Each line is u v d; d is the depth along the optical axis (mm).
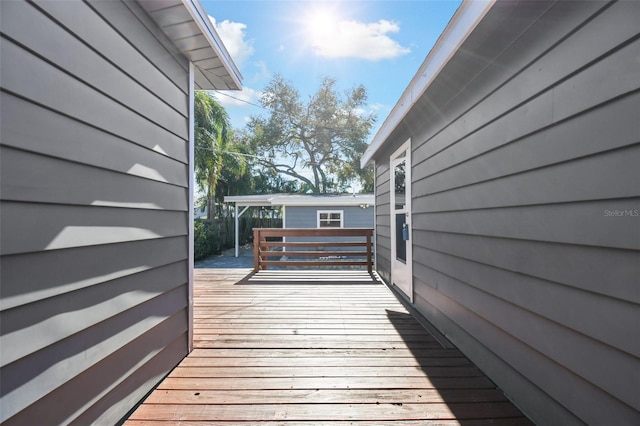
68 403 1153
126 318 1505
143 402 1613
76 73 1195
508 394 1681
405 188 3676
